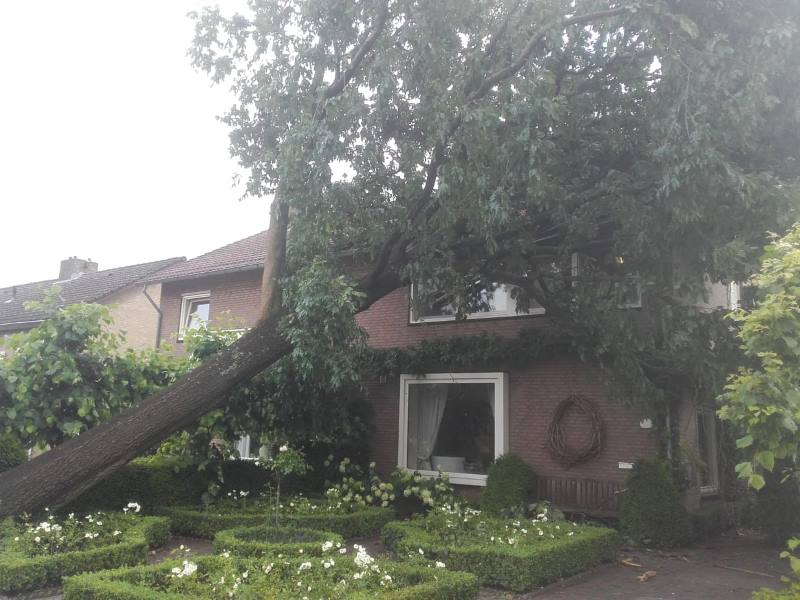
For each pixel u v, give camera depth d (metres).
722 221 8.48
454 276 9.75
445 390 14.34
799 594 4.63
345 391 13.69
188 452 11.62
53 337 9.81
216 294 18.78
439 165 9.30
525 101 8.31
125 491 10.74
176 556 7.84
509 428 13.27
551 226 10.44
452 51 9.27
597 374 12.28
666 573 9.06
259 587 5.94
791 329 4.46
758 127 8.61
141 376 10.84
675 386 11.44
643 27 8.19
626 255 9.69
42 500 8.49
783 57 8.08
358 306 10.16
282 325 9.53
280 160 9.12
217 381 9.55
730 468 13.55
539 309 13.29
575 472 12.38
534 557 7.80
